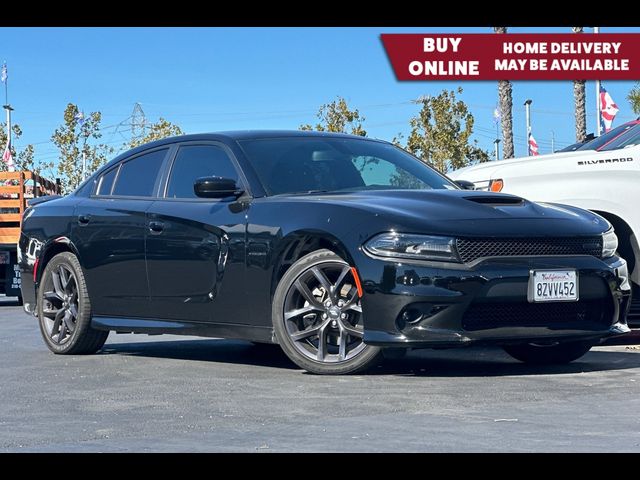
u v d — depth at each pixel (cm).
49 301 767
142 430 430
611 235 609
